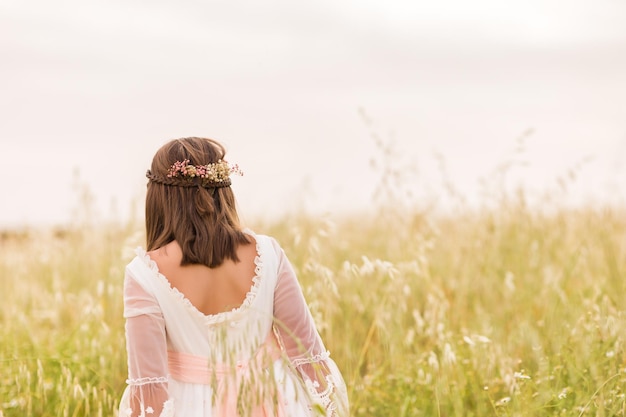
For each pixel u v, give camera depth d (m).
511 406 3.75
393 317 4.70
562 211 6.66
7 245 7.96
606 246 6.04
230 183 3.04
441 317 4.77
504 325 5.10
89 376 4.62
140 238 6.11
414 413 4.07
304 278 5.02
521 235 6.30
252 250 2.98
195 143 3.01
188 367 2.88
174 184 2.91
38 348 5.04
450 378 4.09
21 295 6.69
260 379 2.67
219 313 2.88
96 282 6.65
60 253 7.48
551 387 3.91
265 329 2.95
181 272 2.86
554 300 5.09
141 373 2.79
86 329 5.30
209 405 2.84
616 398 3.47
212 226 2.90
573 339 4.10
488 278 5.88
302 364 2.98
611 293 5.20
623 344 3.79
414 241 6.07
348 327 4.71
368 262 4.24
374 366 4.66
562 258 6.06
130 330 2.83
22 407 4.03
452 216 6.80
